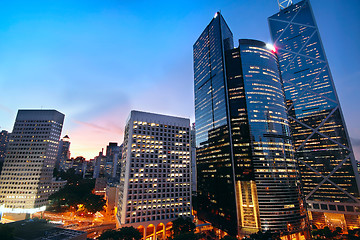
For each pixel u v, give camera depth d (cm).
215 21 19625
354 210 17012
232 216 13100
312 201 19038
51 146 19025
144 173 12644
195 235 9106
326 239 11881
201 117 19862
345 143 18912
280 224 12019
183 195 13438
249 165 13512
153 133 13812
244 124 14588
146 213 11906
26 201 16775
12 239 6150
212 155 16762
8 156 17988
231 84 16038
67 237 6531
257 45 16762
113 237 8725
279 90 15988
